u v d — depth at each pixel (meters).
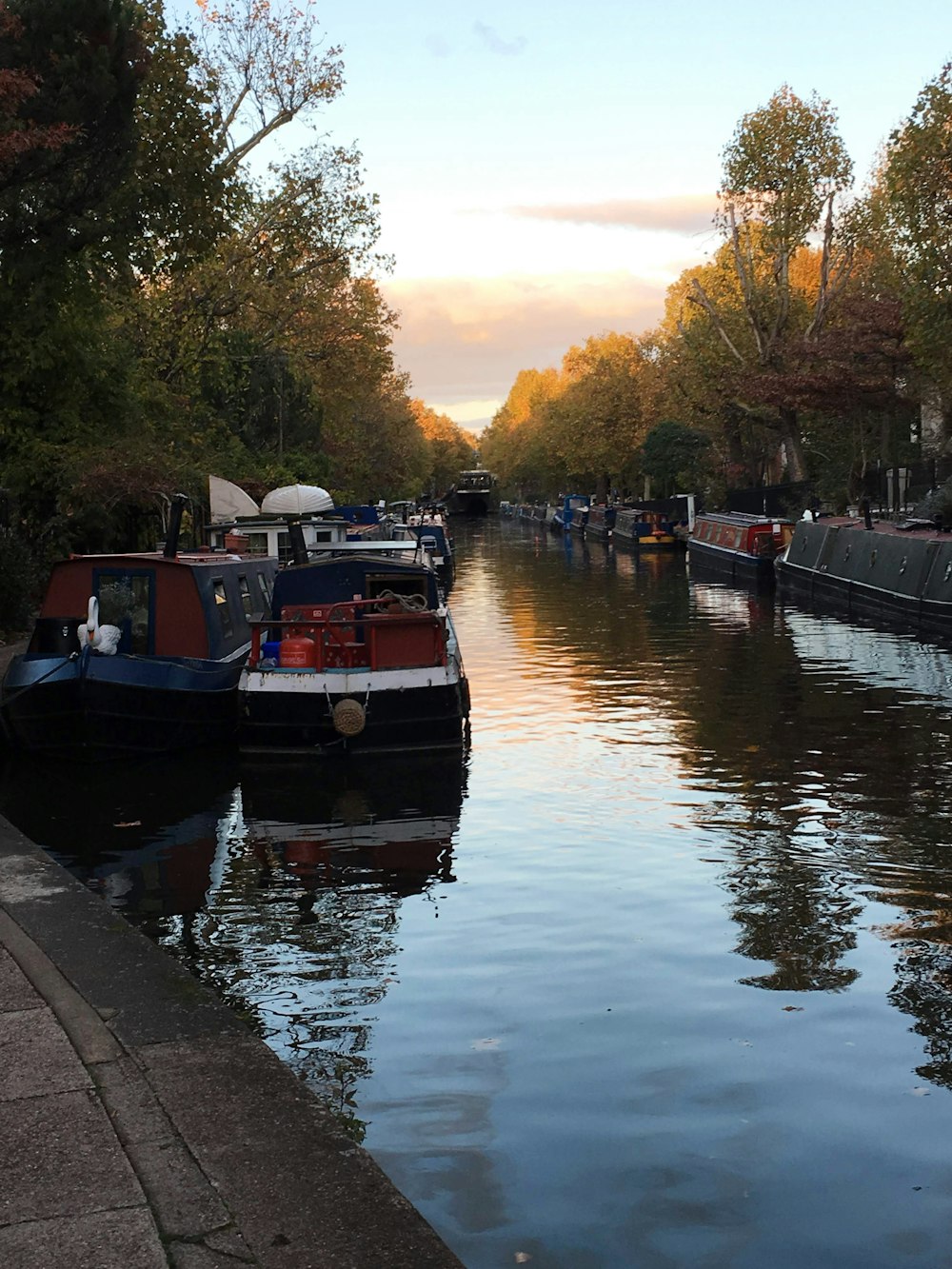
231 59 37.25
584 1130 6.82
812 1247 5.75
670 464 79.88
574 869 12.09
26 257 22.31
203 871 12.25
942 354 39.81
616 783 15.74
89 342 29.56
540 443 125.00
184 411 38.19
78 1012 6.31
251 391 53.03
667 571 54.91
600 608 39.28
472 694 23.14
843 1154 6.56
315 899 11.27
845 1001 8.66
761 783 15.55
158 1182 4.67
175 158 28.22
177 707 17.81
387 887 11.60
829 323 63.28
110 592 19.16
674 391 73.12
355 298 54.59
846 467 59.66
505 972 9.30
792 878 11.66
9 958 7.13
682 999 8.74
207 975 9.33
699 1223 5.93
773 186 58.91
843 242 59.78
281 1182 4.69
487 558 71.31
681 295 80.75
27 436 28.30
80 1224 4.35
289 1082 5.54
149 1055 5.82
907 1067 7.60
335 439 71.00
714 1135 6.77
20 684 17.09
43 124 20.34
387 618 17.52
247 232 39.50
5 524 27.62
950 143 37.34
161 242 31.58
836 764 16.41
